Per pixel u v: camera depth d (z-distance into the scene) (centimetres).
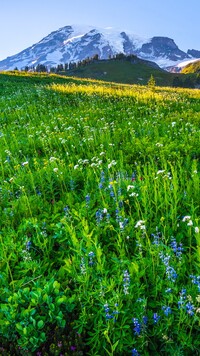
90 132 1155
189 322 404
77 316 445
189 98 2491
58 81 3900
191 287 448
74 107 1856
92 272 478
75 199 708
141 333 409
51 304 427
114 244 537
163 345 420
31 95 2288
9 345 409
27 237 570
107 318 403
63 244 566
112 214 634
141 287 448
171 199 598
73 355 400
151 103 1939
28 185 778
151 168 768
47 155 996
